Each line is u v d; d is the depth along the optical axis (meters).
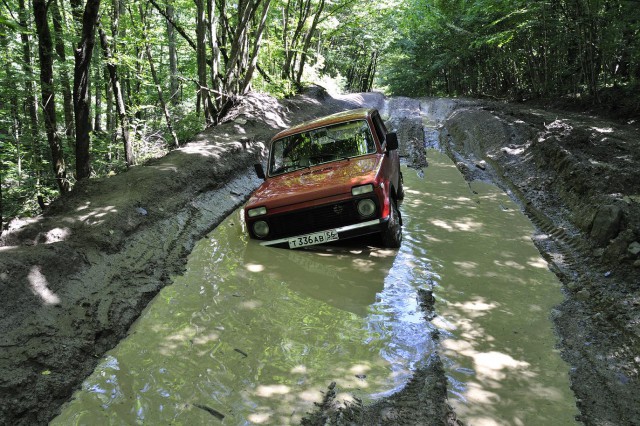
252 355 3.68
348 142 6.32
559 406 3.04
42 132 11.18
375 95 32.88
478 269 5.19
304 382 3.32
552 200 7.34
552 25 15.90
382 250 5.76
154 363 3.64
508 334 3.90
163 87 19.41
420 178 9.81
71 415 3.11
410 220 6.93
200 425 2.93
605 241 5.22
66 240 5.02
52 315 3.89
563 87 18.75
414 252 5.68
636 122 11.76
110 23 13.37
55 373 3.40
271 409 3.05
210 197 8.09
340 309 4.39
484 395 3.15
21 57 10.24
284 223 5.67
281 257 5.62
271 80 19.70
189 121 16.27
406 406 3.02
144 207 6.38
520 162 10.05
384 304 4.45
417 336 3.88
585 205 6.25
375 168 5.73
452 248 5.82
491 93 30.75
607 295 4.34
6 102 9.80
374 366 3.49
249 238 6.20
